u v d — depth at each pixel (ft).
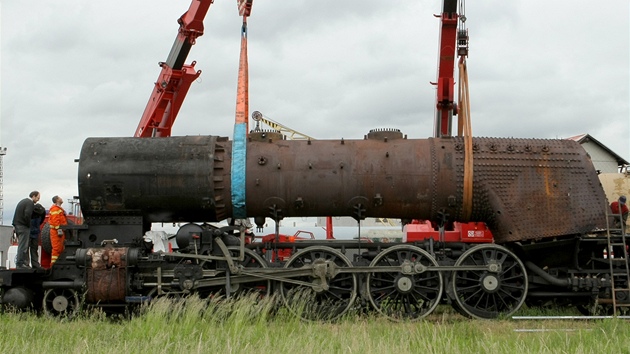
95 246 42.04
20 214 46.83
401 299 41.01
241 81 51.31
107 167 41.65
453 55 65.98
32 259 48.37
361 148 42.27
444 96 66.54
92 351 28.48
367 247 41.96
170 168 41.42
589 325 37.14
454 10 64.54
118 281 40.19
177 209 41.93
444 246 41.60
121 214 42.11
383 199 41.47
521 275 40.96
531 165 41.55
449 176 41.32
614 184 50.47
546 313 41.91
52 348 29.66
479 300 40.70
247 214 42.09
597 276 41.09
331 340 30.22
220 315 37.06
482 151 41.81
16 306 40.52
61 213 45.32
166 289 40.75
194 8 73.05
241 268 40.50
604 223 41.01
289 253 45.03
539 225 40.91
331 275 40.22
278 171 41.42
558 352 27.99
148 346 28.76
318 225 74.64
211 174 41.39
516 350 28.43
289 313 38.96
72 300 41.32
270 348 28.68
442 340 29.94
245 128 43.16
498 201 41.16
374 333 32.58
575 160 41.96
